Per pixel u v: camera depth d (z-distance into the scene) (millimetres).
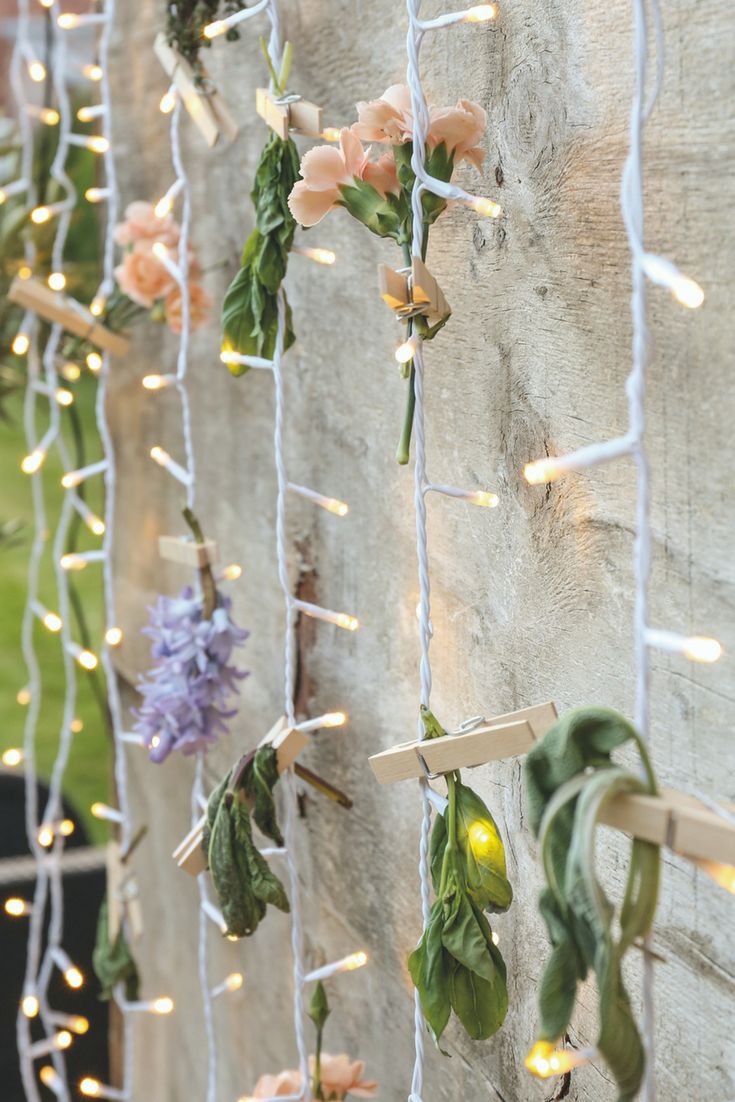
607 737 459
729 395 528
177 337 1297
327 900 1056
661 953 617
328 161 623
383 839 934
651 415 577
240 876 775
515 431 695
